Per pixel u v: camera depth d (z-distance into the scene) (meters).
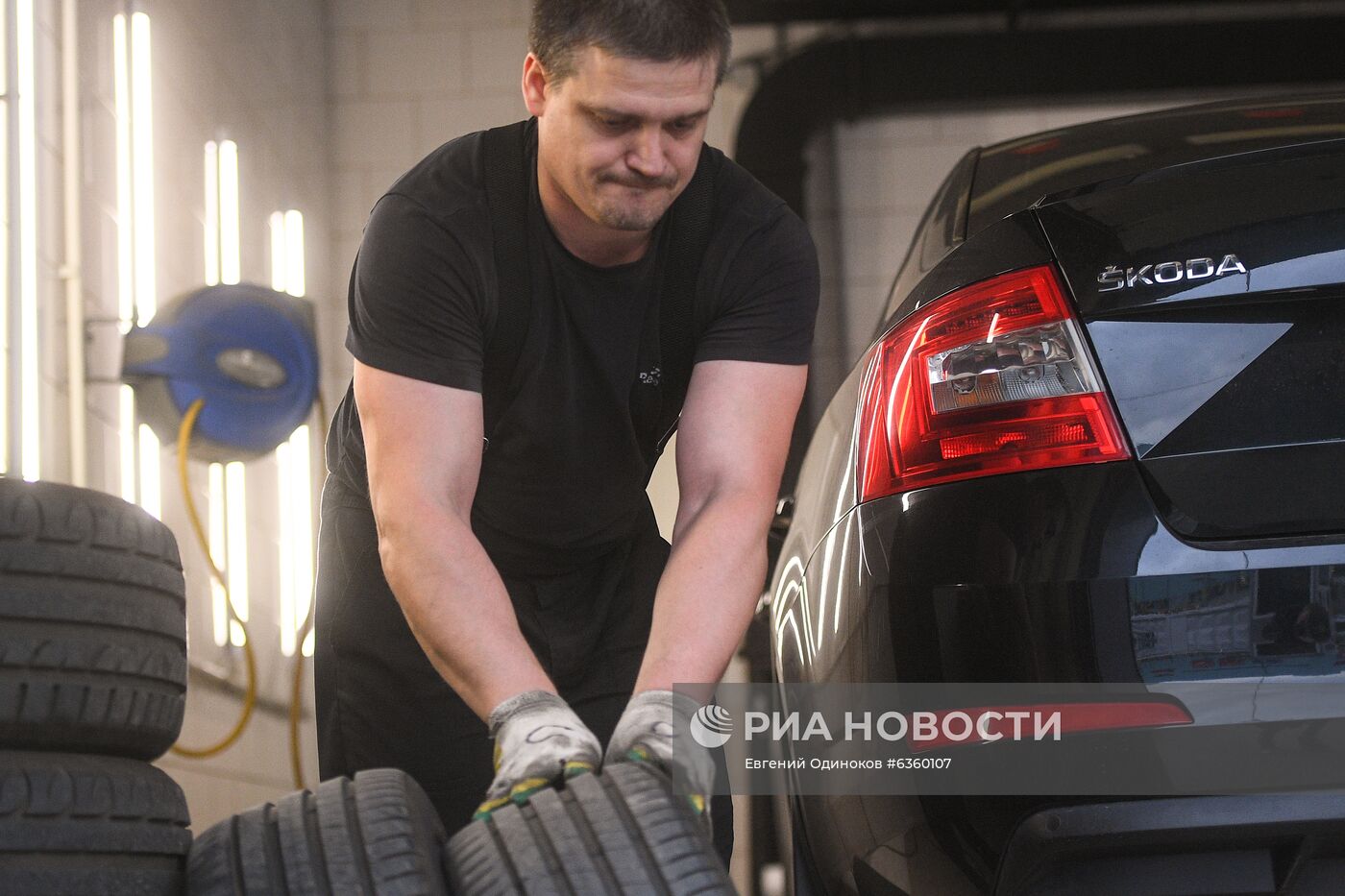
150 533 1.62
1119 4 9.48
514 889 1.34
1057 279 1.89
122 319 4.31
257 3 6.93
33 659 1.43
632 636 2.20
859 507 2.00
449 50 8.74
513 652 1.61
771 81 9.20
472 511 2.10
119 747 1.52
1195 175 1.88
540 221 1.84
